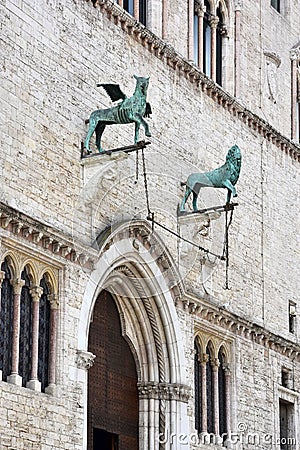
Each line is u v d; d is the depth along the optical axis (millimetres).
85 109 57188
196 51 69125
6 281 50938
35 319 52094
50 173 53906
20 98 52688
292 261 76250
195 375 64438
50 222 53469
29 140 52844
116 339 61188
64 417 52531
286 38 80062
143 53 62781
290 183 77438
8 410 49312
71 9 57250
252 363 69188
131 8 63875
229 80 72125
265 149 74625
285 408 73812
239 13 73562
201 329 64938
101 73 58938
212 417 65250
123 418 60469
